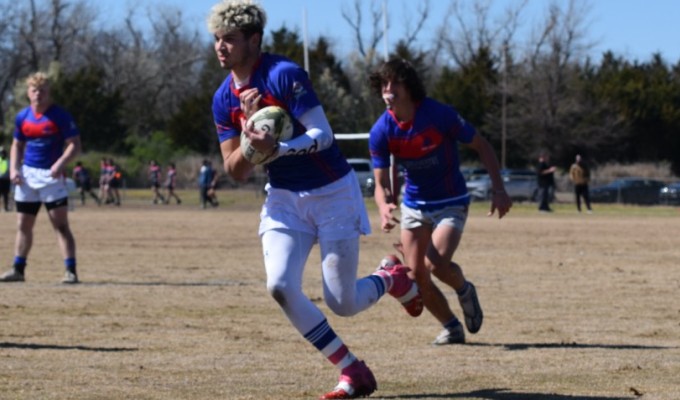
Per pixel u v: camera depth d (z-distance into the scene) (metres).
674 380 22.14
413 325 30.92
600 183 158.50
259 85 18.17
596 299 37.62
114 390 20.67
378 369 23.45
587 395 20.27
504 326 30.95
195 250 60.06
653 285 42.25
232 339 28.12
